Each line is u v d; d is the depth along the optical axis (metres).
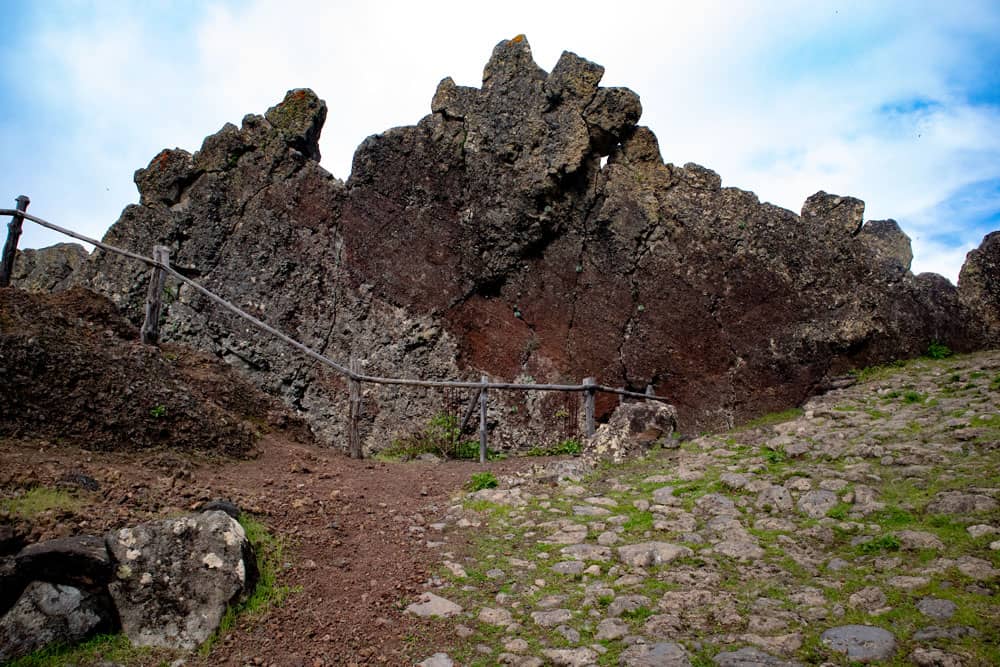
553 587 5.63
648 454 9.27
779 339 12.27
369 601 5.38
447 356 13.15
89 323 8.52
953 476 6.55
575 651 4.68
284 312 13.35
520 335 13.28
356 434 10.23
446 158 13.59
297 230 13.70
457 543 6.61
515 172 13.36
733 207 12.91
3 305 7.64
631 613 5.08
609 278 13.12
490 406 12.82
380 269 13.49
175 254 13.63
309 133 14.16
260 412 9.87
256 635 4.80
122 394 7.56
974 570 4.91
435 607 5.35
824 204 12.83
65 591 4.54
